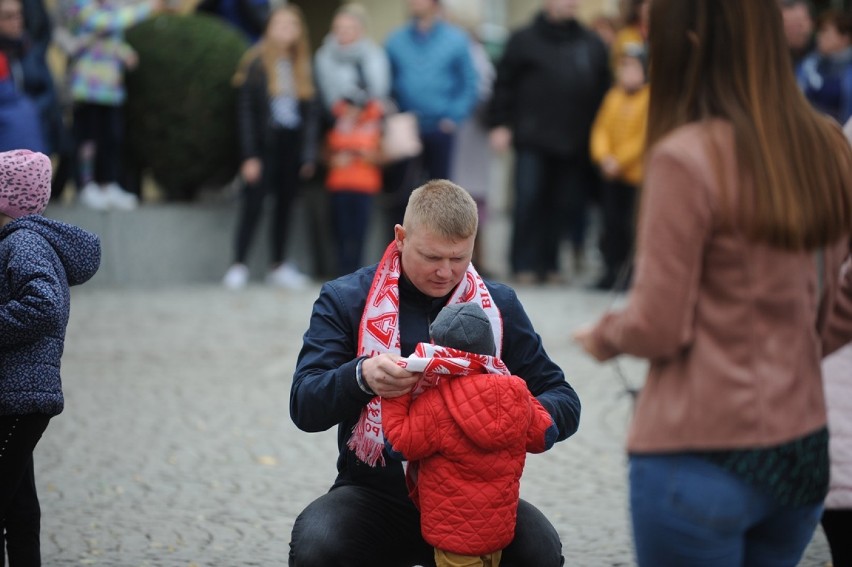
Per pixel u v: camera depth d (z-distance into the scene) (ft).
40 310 19.25
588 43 60.39
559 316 51.42
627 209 58.65
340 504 18.29
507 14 103.50
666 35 14.90
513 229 62.49
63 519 26.81
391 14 92.58
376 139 58.65
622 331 14.33
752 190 14.10
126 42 58.85
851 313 16.22
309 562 17.81
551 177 61.62
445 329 16.84
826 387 20.52
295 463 31.35
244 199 58.44
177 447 32.58
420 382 16.84
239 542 25.40
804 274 14.53
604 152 58.44
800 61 48.24
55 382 19.95
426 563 18.97
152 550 24.89
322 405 17.17
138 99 58.80
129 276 58.90
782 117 14.56
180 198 61.57
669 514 14.38
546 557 18.19
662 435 14.35
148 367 41.37
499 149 61.41
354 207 58.75
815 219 14.34
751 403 14.05
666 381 14.49
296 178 58.90
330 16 93.76
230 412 36.06
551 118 59.98
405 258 17.74
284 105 57.41
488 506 16.88
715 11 14.69
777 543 15.10
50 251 20.10
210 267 61.16
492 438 16.51
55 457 31.58
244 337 46.34
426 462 17.12
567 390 18.47
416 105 60.13
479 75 63.31
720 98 14.56
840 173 14.74
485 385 16.57
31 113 47.88
